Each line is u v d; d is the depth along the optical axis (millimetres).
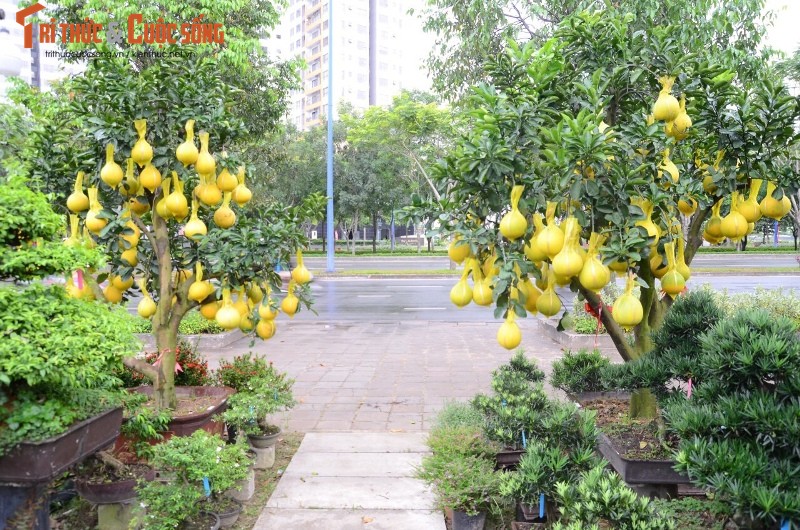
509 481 3354
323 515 4078
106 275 4680
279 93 12641
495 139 3148
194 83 4355
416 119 21016
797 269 22141
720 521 3197
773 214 3645
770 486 2357
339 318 13742
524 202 2992
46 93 7227
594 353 5098
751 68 8766
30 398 2908
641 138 3420
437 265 28438
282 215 4949
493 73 3943
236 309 4570
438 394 7320
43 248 2957
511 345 2920
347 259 33375
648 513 2637
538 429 3963
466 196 3238
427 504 4227
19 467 2721
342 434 5758
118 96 4098
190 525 3670
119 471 3865
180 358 5562
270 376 5375
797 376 2529
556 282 3158
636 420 4246
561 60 3889
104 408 3256
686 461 2533
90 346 2936
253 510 4191
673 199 3598
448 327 12508
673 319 3771
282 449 5402
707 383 2932
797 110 3553
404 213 3289
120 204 4703
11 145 5750
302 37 66438
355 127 26406
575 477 3303
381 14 63406
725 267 23516
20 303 2803
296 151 31219
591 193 2920
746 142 3572
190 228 4422
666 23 8492
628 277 3074
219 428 4734
